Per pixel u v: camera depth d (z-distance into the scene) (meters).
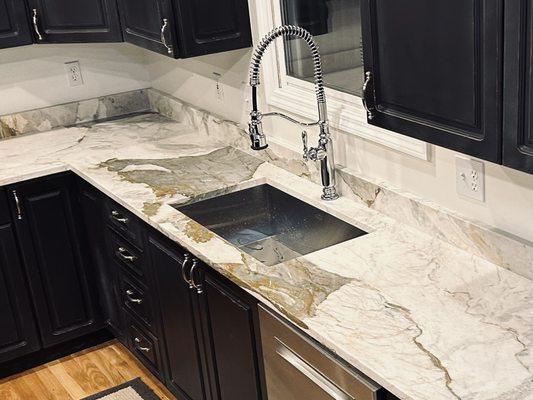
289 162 3.30
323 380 2.30
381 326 2.20
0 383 3.90
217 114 3.84
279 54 3.26
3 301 3.82
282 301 2.38
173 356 3.37
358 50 2.90
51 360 4.05
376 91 2.18
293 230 3.21
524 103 1.77
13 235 3.76
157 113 4.37
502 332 2.12
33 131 4.21
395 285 2.40
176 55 3.21
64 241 3.88
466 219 2.52
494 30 1.78
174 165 3.55
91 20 3.65
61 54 4.20
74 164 3.67
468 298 2.29
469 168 2.46
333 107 3.01
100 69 4.31
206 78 3.83
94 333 4.17
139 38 3.46
